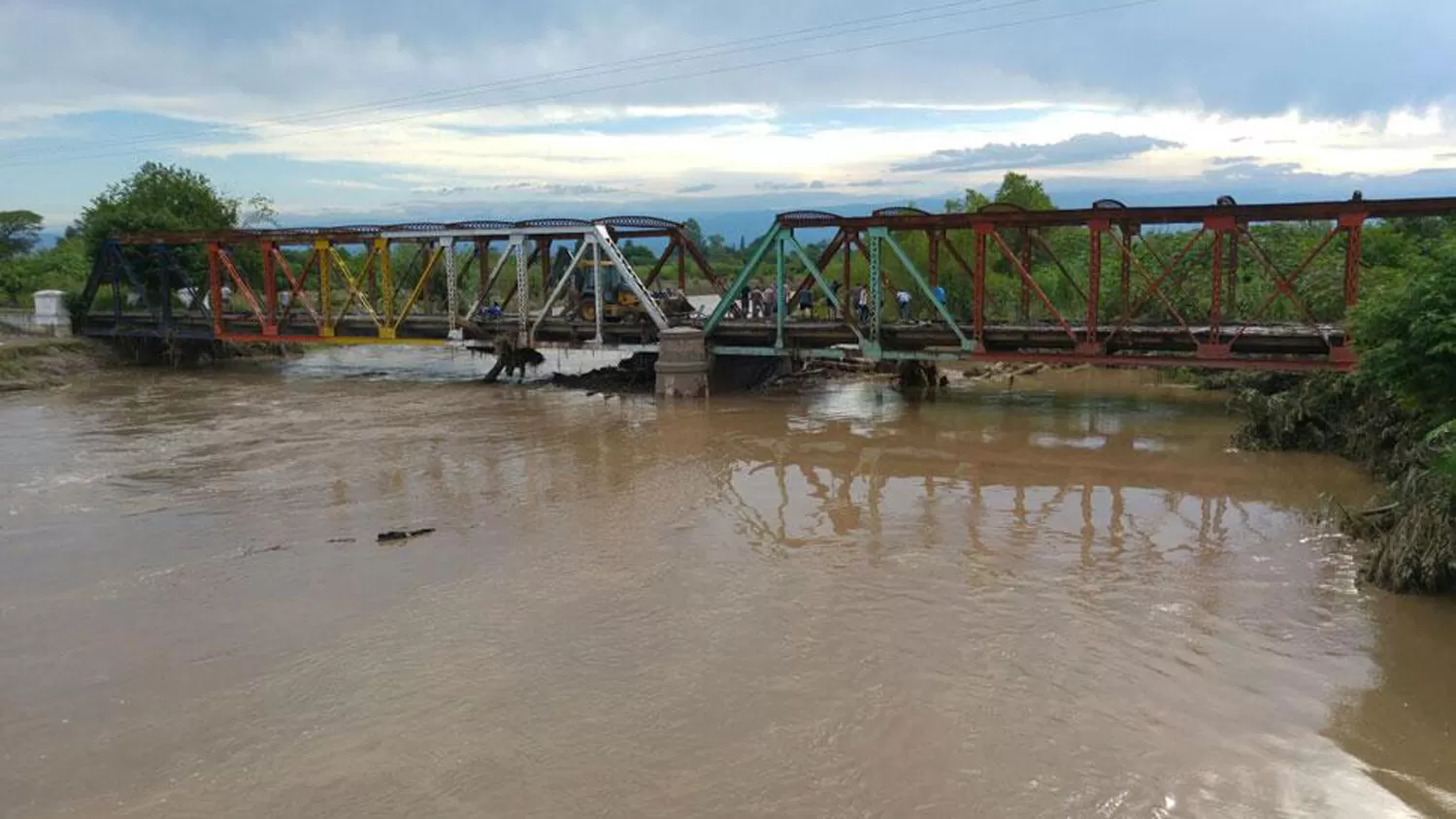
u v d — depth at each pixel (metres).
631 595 14.22
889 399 32.56
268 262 41.66
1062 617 13.21
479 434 27.03
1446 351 14.20
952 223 29.55
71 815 9.12
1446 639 12.38
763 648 12.30
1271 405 23.92
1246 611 13.36
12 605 14.38
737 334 34.22
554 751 9.95
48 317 44.81
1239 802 8.98
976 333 29.66
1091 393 33.12
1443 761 9.66
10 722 10.88
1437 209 23.56
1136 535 16.97
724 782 9.34
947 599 13.92
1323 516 17.69
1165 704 10.77
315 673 11.84
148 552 16.70
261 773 9.70
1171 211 26.45
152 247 44.50
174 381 39.75
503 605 13.94
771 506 19.08
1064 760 9.66
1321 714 10.56
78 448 25.45
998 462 22.80
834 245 31.88
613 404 32.28
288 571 15.61
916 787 9.22
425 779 9.49
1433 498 14.70
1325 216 24.75
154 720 10.84
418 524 18.14
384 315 40.25
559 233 36.25
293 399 34.34
